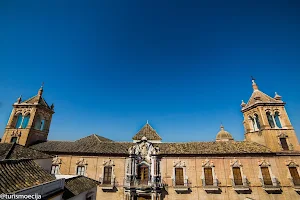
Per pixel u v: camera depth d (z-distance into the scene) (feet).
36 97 138.62
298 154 110.22
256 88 140.46
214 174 108.88
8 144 86.22
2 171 47.44
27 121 128.47
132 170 111.96
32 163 61.41
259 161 110.42
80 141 130.21
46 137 137.80
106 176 112.98
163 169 112.37
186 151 114.62
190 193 106.93
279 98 128.26
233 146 118.32
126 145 125.59
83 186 76.07
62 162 114.32
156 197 104.32
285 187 105.09
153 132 136.77
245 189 103.55
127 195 105.50
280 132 116.98
